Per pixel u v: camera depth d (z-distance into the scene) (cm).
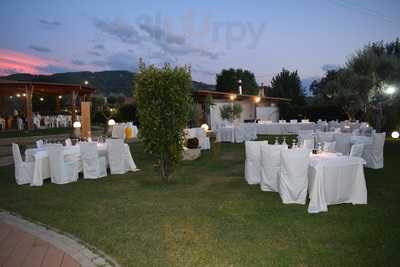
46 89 2095
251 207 511
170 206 525
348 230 410
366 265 321
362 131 1154
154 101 664
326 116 2198
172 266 325
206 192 611
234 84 3550
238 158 1030
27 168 721
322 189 492
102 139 902
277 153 591
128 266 327
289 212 483
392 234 395
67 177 718
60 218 478
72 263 336
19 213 508
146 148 688
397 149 1113
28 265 333
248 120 2200
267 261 332
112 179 746
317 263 326
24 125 2145
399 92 1229
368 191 597
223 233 407
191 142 1028
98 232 419
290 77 3228
